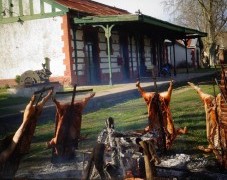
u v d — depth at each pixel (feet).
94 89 62.08
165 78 86.74
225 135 18.33
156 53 116.78
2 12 81.20
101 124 34.06
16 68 80.89
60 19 75.36
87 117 39.24
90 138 27.96
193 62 169.58
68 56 74.74
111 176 15.89
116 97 52.90
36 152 24.84
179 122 31.83
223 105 18.34
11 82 81.71
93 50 83.66
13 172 16.74
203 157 21.09
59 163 21.30
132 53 100.63
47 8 76.64
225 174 17.66
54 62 76.38
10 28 80.84
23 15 79.30
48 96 17.83
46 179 18.65
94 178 15.92
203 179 17.16
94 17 71.31
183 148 23.03
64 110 20.94
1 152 16.34
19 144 16.61
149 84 66.95
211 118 19.29
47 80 61.87
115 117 37.83
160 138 21.62
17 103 47.91
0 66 82.58
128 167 16.24
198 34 110.11
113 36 91.25
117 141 16.53
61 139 21.04
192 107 41.47
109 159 16.62
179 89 68.54
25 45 79.66
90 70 82.02
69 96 49.70
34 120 17.10
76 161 21.36
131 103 49.70
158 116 21.79
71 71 74.90
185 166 19.34
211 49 166.30
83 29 79.30
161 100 21.90
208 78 94.94
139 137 16.44
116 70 91.97
